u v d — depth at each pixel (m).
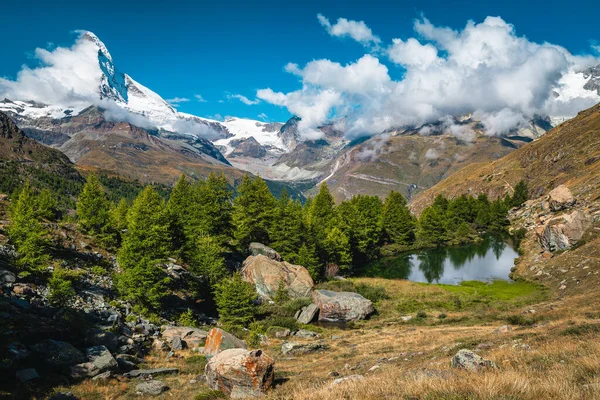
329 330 45.41
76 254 45.22
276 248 74.62
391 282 70.56
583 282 51.94
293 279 59.66
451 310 51.94
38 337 23.53
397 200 132.50
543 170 175.25
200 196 65.06
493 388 8.95
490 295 59.03
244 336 40.16
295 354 33.38
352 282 69.62
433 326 42.44
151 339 32.12
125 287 37.72
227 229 66.62
